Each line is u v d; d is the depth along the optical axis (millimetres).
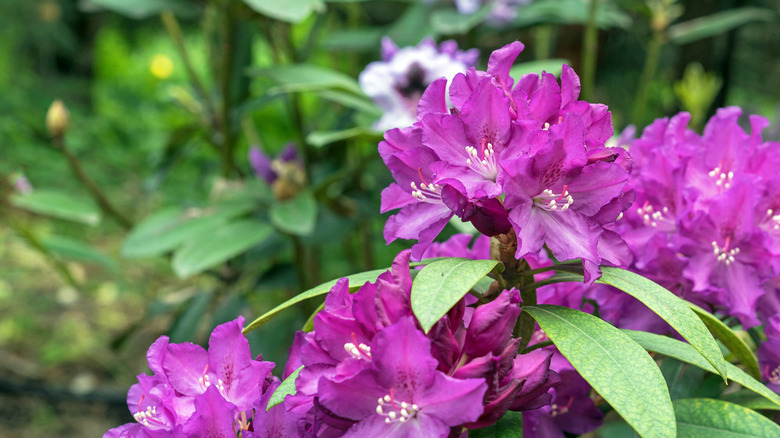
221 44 1003
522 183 353
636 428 316
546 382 342
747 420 395
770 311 472
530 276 402
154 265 1802
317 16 1033
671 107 1296
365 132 772
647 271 474
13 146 2213
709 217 447
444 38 1036
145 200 1997
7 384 1389
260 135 1698
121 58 3174
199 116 1072
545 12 982
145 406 396
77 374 1510
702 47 1245
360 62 1284
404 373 315
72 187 2072
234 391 379
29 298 1741
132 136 2359
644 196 479
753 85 1610
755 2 1489
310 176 1030
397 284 337
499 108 361
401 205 402
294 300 384
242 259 1040
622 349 343
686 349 395
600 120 379
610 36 1405
